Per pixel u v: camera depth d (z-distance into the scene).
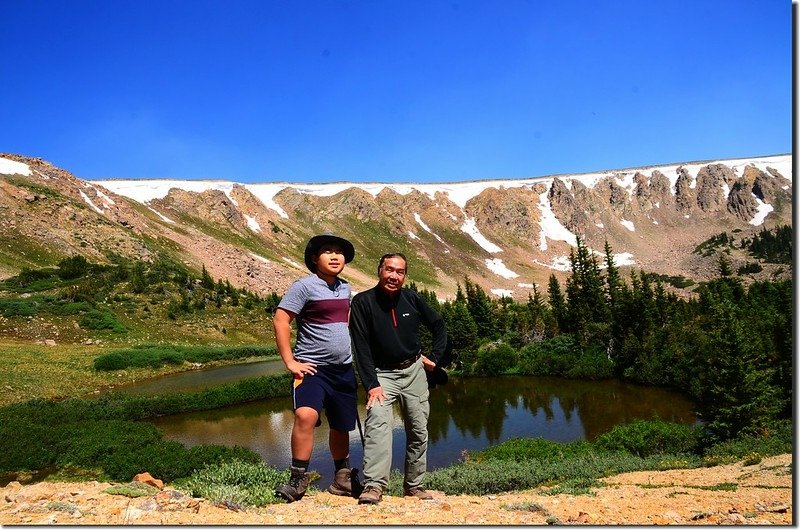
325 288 5.16
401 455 25.86
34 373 45.69
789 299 53.38
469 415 39.34
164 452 20.80
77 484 6.22
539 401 44.38
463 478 14.53
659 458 20.77
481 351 65.12
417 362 5.45
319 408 5.08
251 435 32.47
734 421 24.16
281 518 4.55
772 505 6.30
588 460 20.19
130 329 68.88
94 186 137.88
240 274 127.69
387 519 4.55
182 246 131.12
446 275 189.38
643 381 51.50
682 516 5.40
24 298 70.38
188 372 56.53
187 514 4.70
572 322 70.50
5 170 115.25
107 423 26.78
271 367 59.72
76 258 86.25
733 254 192.12
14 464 20.19
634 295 63.91
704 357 42.12
